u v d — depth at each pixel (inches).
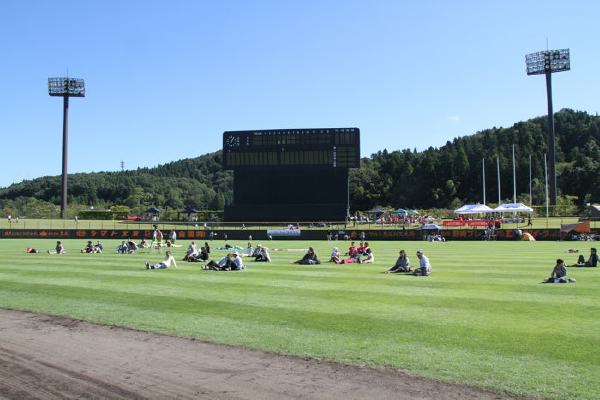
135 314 561.3
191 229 2728.8
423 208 5708.7
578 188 5002.5
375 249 1707.7
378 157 7760.8
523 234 2210.9
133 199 7170.3
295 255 1430.9
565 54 3572.8
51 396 323.3
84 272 959.6
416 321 508.1
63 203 4151.1
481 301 614.2
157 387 335.0
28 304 629.9
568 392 317.4
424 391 321.4
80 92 4308.6
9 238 2677.2
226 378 349.7
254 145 3034.0
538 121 7165.4
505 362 375.2
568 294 659.4
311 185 2994.6
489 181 5492.1
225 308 586.6
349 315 540.1
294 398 312.8
